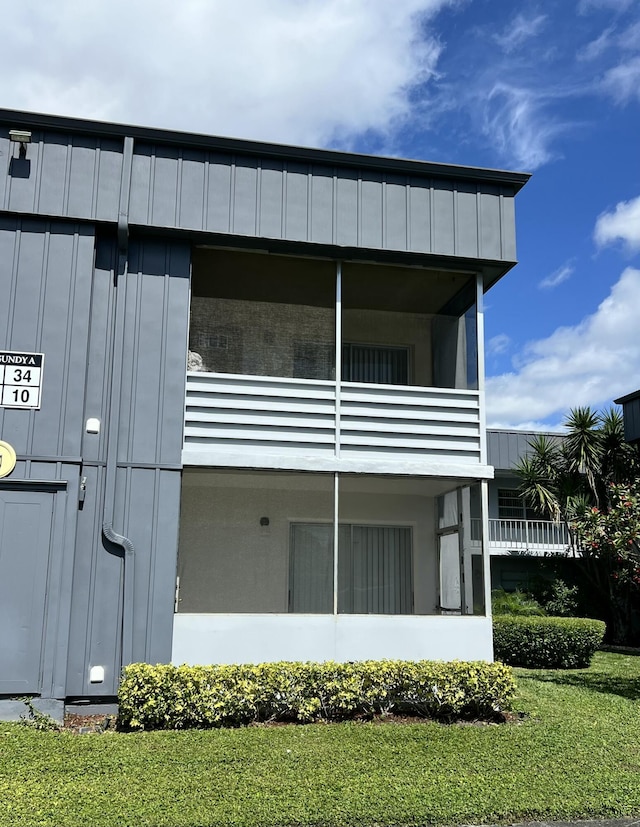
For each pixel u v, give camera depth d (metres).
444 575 11.23
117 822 5.13
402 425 10.03
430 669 8.50
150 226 9.23
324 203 9.79
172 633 8.81
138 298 9.35
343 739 7.31
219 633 8.95
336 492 9.68
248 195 9.57
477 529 10.25
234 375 9.62
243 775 6.14
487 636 9.65
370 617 9.40
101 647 8.57
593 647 13.41
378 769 6.41
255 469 9.45
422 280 10.74
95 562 8.71
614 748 7.33
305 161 9.80
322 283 10.27
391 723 8.12
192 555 10.31
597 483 18.22
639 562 10.42
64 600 8.41
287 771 6.28
